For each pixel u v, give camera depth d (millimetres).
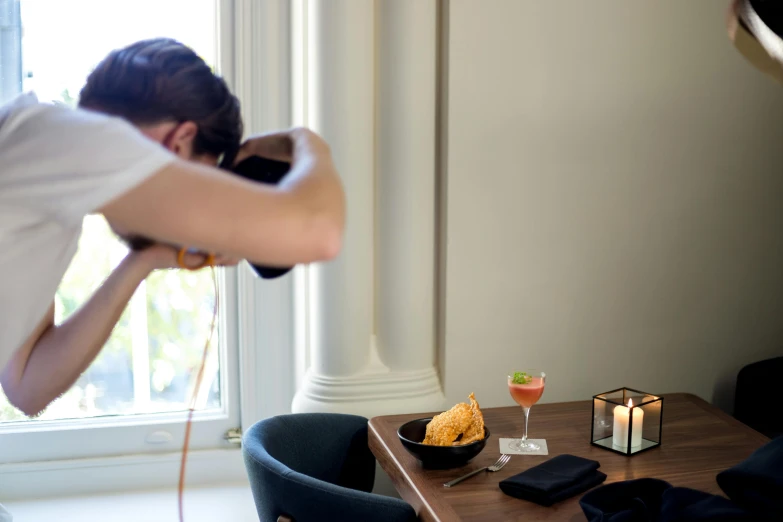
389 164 2412
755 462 1379
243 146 940
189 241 694
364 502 1682
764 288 2766
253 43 2561
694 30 2584
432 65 2391
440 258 2516
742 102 2656
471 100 2420
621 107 2551
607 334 2641
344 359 2455
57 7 2512
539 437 2068
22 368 1148
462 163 2441
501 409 2307
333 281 2434
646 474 1803
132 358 2678
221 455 2725
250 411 2715
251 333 2680
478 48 2404
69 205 687
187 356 2715
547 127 2494
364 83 2363
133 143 695
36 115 741
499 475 1806
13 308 768
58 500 2594
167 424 2691
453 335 2512
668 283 2674
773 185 2723
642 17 2533
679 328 2703
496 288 2525
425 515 1653
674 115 2602
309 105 2408
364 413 2428
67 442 2635
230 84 2596
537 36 2447
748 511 1329
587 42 2494
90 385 2662
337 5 2307
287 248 713
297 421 2178
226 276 2680
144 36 2576
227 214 688
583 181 2549
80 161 691
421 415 2246
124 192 680
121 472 2668
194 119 860
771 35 681
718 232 2695
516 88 2451
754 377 2496
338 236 747
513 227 2512
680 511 1363
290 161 906
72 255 787
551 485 1657
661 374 2709
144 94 846
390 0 2340
